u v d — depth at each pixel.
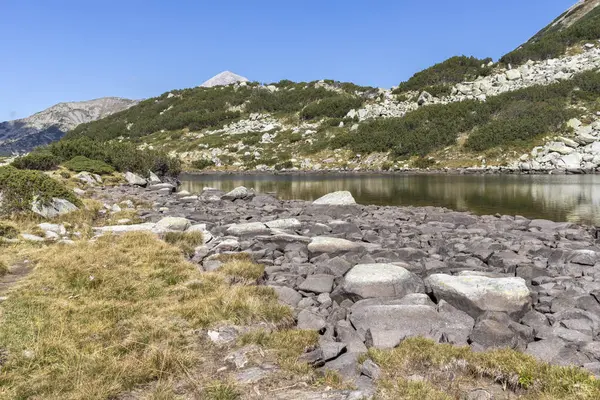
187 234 13.17
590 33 98.38
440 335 6.28
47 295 7.91
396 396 4.81
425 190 36.97
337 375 5.30
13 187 15.38
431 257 11.99
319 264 10.63
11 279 8.98
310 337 6.32
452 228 17.80
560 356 5.68
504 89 85.75
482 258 11.73
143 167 46.19
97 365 5.43
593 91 71.25
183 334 6.49
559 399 4.66
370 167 71.00
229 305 7.40
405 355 5.67
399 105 96.12
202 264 11.04
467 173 55.72
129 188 34.88
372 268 8.73
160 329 6.51
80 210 16.94
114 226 14.83
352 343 6.20
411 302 7.52
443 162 64.12
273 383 5.14
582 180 42.03
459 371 5.41
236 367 5.58
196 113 126.44
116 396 4.93
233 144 98.62
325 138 89.50
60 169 37.09
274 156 87.00
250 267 9.98
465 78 100.75
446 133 71.12
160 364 5.54
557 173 51.34
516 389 5.04
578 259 11.30
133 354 5.80
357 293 8.05
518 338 6.16
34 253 10.88
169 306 7.57
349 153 79.12
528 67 92.00
